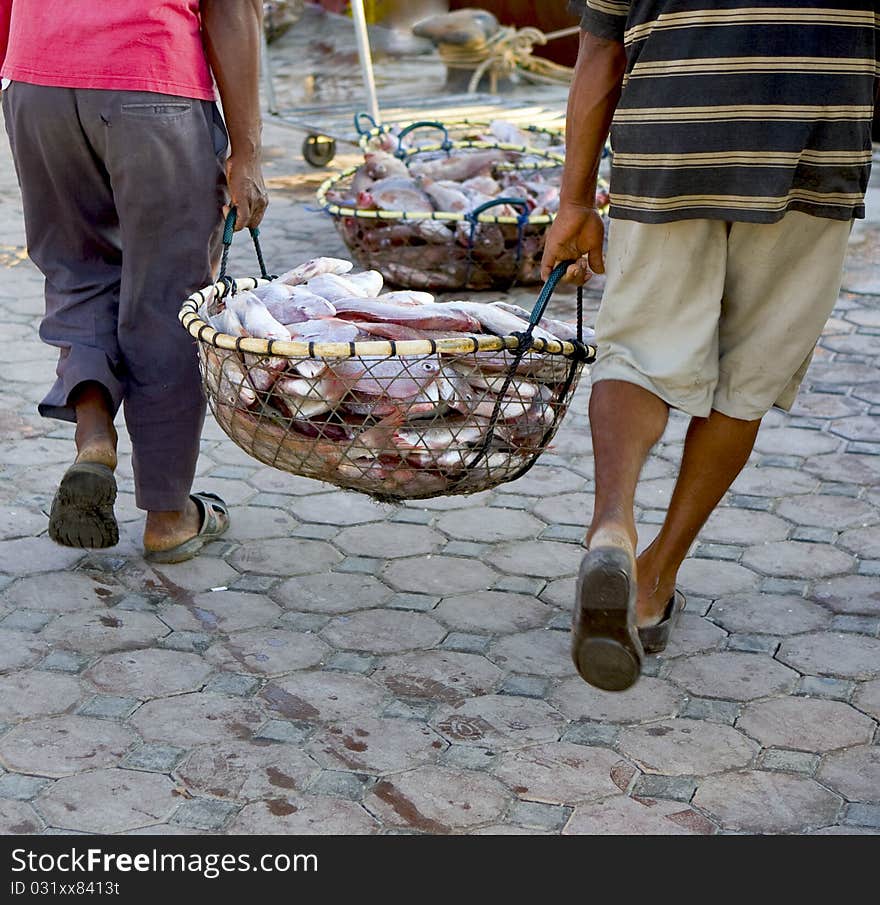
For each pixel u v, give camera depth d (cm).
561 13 1223
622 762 243
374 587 311
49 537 308
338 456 247
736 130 221
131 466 378
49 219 300
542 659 280
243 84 290
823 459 387
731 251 238
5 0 297
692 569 319
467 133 765
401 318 254
